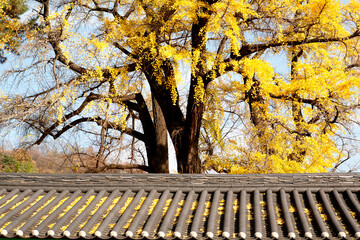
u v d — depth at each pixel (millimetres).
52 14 13320
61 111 13430
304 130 15000
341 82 14344
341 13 14344
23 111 14055
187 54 13672
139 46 14344
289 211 7188
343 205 7102
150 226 6836
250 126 15227
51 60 14227
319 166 15062
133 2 15406
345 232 6395
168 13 14164
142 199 7895
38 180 8516
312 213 7039
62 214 7461
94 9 15688
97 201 7809
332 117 14969
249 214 7176
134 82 15766
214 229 6754
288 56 15641
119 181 8375
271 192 7730
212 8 12984
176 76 13734
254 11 13477
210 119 16656
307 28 14227
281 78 15305
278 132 14727
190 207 7516
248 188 7898
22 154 17125
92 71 14297
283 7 14055
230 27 13727
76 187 8312
